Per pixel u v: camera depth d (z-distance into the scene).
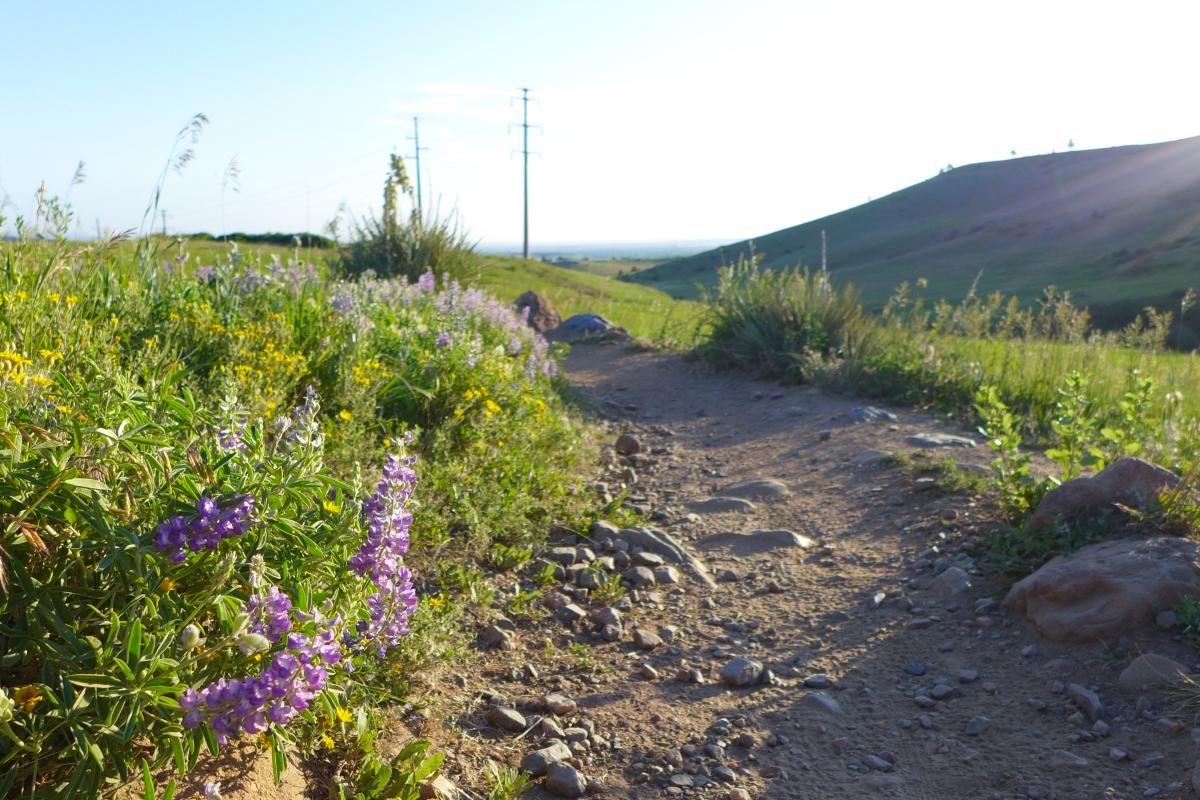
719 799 2.86
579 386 11.29
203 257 9.34
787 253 110.06
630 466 7.42
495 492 5.36
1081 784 2.82
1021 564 4.28
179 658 2.07
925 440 7.13
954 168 125.75
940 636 3.96
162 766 2.11
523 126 59.00
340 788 2.54
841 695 3.54
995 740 3.13
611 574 4.86
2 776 1.93
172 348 5.36
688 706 3.46
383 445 5.52
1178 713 3.11
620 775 3.00
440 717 3.23
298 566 2.47
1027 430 7.34
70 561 2.13
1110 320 44.31
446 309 9.36
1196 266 57.53
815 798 2.86
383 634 2.83
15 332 4.00
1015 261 77.62
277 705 1.97
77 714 1.91
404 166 14.69
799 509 5.95
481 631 3.99
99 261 5.44
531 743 3.16
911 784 2.92
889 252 96.88
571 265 157.50
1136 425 5.50
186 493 2.34
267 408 4.78
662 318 17.22
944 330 10.26
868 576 4.71
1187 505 4.25
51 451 2.09
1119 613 3.61
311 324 6.73
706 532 5.63
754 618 4.33
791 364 10.55
